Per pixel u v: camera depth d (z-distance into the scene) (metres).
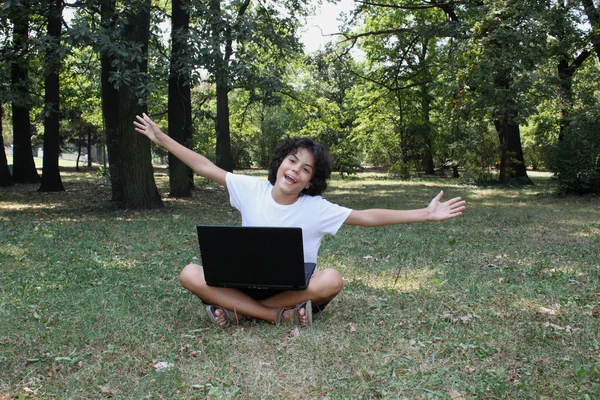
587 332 3.84
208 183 21.59
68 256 6.59
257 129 40.19
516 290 5.07
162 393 2.85
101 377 3.02
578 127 15.75
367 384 2.93
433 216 3.70
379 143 31.78
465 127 22.70
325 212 3.80
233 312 3.92
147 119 4.04
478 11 16.62
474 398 2.79
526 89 17.08
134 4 11.16
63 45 10.66
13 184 19.41
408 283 5.36
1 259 6.32
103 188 19.03
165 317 4.16
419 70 24.94
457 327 3.95
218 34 11.13
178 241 7.82
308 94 25.84
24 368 3.14
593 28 17.61
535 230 9.18
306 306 3.83
